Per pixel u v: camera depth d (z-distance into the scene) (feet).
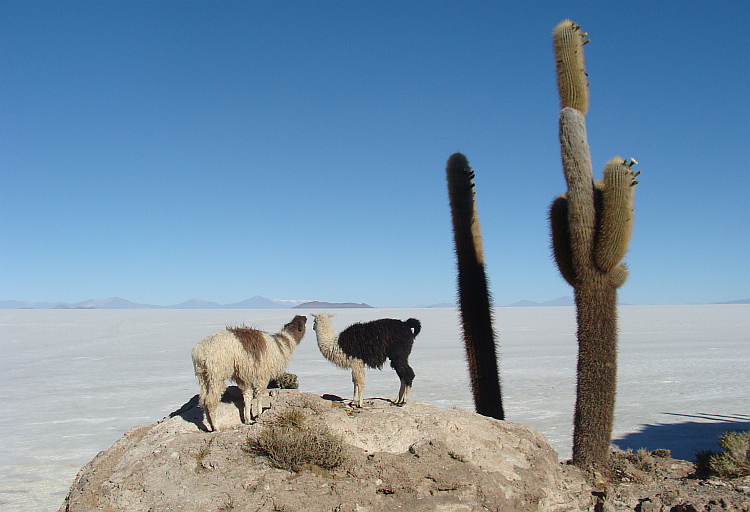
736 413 57.62
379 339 27.84
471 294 34.60
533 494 24.22
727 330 170.30
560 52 31.99
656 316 263.08
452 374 82.74
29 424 54.80
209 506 21.17
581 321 30.32
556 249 31.86
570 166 30.01
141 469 23.35
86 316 298.97
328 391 67.92
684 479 29.01
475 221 35.24
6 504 33.96
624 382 76.64
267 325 200.95
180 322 229.66
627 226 28.81
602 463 29.76
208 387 25.11
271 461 23.50
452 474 23.79
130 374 85.40
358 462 23.98
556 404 61.93
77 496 23.11
